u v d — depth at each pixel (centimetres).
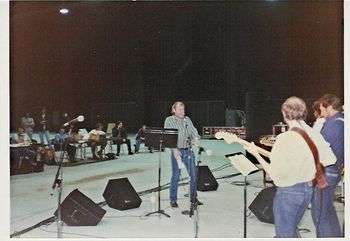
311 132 265
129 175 580
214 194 467
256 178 552
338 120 352
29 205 421
